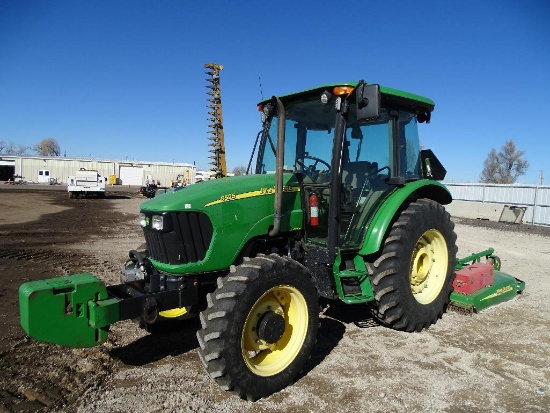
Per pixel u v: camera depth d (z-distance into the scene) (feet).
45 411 9.30
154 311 10.30
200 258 10.95
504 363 12.01
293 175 12.89
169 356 12.21
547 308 16.98
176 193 11.41
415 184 14.40
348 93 12.05
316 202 12.53
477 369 11.63
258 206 11.71
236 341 9.50
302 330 10.93
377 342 13.34
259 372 10.04
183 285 10.90
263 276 9.99
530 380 11.07
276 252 12.46
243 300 9.61
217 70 44.75
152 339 13.39
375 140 13.87
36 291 8.57
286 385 10.48
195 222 10.84
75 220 46.73
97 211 58.70
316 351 12.67
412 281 14.60
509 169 152.25
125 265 13.04
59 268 22.57
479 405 9.86
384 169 14.19
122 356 12.17
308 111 13.75
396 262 13.15
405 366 11.75
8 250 27.58
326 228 13.19
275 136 14.90
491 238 38.17
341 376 11.16
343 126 12.32
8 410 9.28
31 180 184.96
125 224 44.39
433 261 15.34
